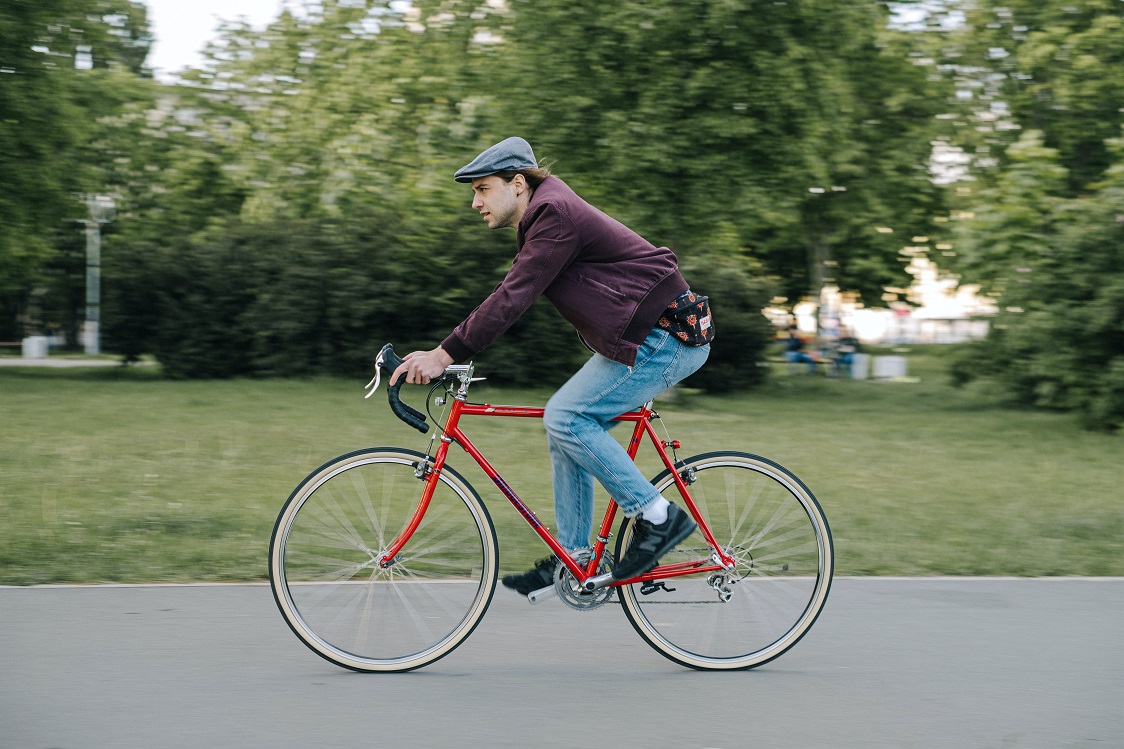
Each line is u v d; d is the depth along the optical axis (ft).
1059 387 37.37
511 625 14.06
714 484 12.85
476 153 54.24
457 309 51.78
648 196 44.86
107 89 64.13
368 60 69.36
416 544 12.55
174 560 16.57
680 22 42.70
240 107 76.95
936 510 21.63
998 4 61.11
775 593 12.85
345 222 54.34
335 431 32.27
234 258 55.72
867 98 66.18
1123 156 40.98
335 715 10.78
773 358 56.39
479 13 61.67
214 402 40.96
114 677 11.75
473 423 22.84
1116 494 23.99
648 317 11.98
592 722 10.73
